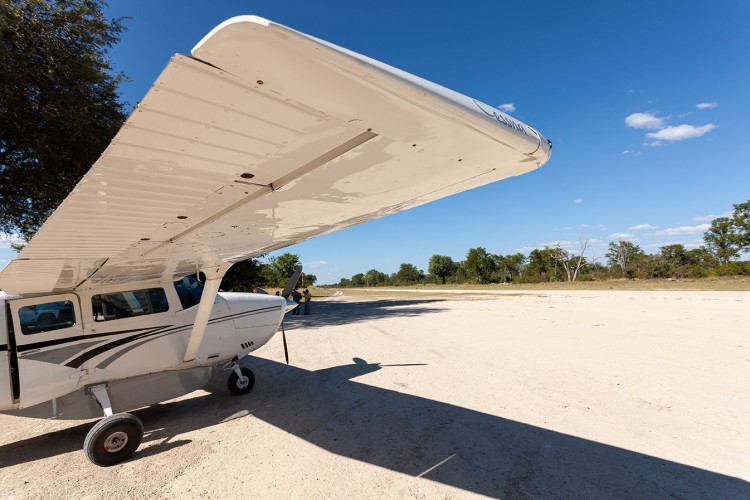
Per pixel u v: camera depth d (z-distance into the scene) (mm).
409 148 1281
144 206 1631
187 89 849
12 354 3658
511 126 1248
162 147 1112
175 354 4453
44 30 7895
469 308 16797
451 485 2730
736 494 2473
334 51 777
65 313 3908
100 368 3990
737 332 8055
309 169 1413
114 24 9250
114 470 3232
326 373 6281
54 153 8133
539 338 8398
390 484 2791
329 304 24281
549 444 3301
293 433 3875
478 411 4180
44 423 4648
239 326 5090
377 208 2176
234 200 1712
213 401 5090
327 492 2727
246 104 951
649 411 3938
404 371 6105
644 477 2713
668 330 8617
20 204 8820
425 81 1003
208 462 3311
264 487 2836
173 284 4656
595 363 5988
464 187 1818
